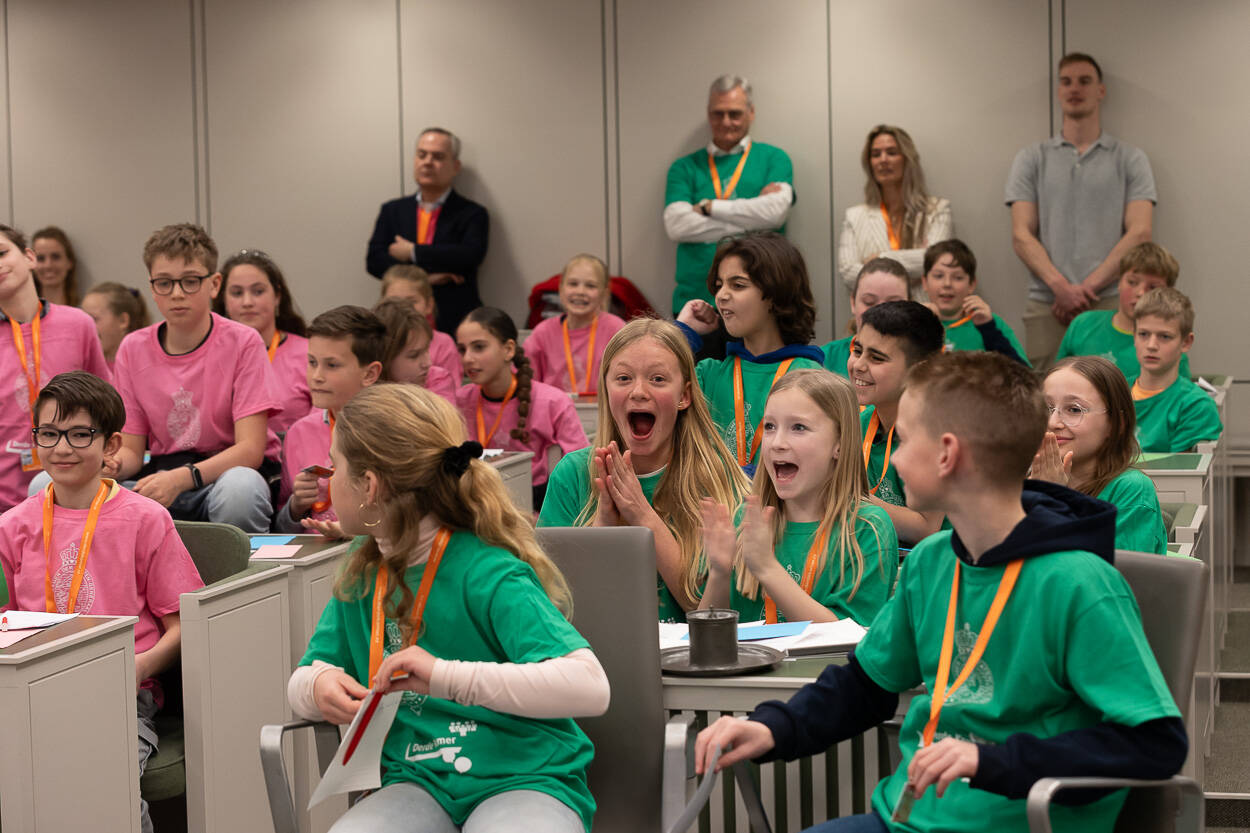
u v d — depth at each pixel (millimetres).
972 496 1789
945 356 1833
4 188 8523
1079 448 2879
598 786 2219
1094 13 7215
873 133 7152
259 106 8219
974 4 7367
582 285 6840
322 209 8203
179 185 8336
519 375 5391
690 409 2811
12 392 4238
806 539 2621
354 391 4137
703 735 1892
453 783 2025
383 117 8109
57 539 3037
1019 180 7141
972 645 1806
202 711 2865
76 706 2559
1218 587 4648
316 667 2135
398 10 8055
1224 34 7059
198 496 3963
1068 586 1702
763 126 7664
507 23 7945
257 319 5070
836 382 2604
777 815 2309
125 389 4129
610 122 7867
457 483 2094
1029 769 1624
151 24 8289
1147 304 4902
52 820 2486
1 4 8430
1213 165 7109
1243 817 3510
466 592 2076
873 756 2266
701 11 7703
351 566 2154
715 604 2527
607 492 2721
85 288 8477
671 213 7391
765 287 3549
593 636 2242
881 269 4777
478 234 7762
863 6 7496
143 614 3055
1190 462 4031
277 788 2070
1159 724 1629
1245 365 7129
